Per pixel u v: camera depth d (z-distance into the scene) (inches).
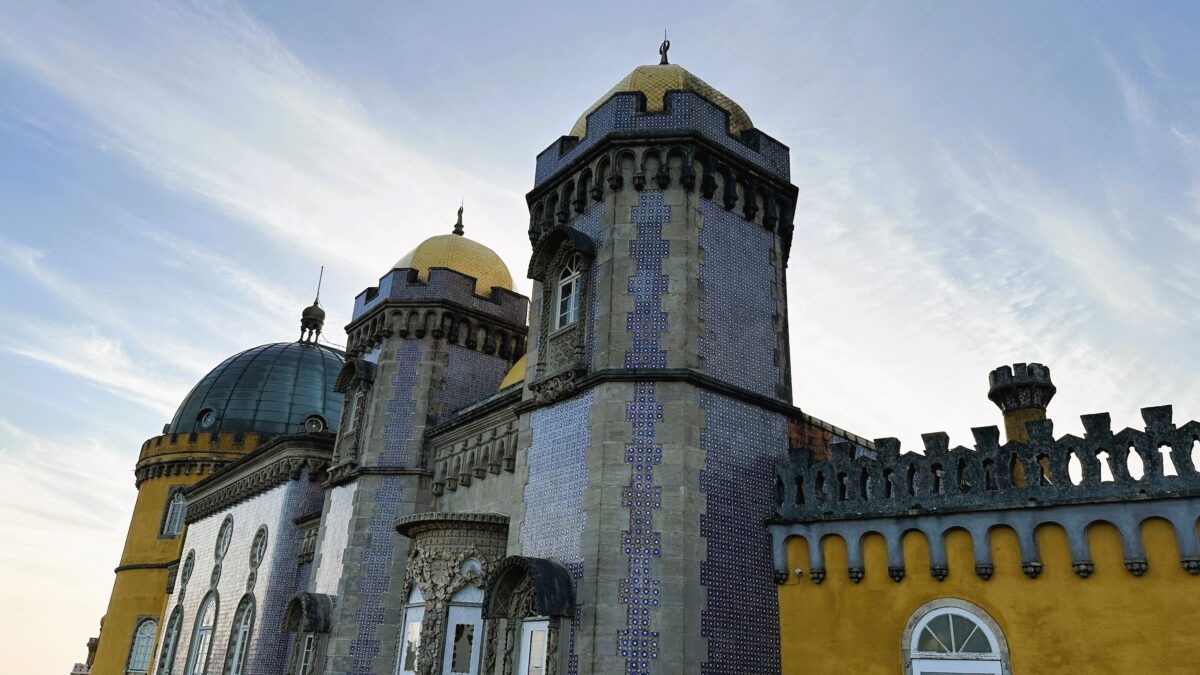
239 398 1941.4
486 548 765.3
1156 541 509.4
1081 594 522.6
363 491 988.6
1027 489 559.8
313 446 1302.9
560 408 698.2
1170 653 486.3
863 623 595.2
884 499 614.9
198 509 1625.2
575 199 763.4
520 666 629.0
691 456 626.2
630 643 569.3
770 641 622.5
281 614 1198.9
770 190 786.2
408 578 801.6
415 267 1132.5
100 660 1759.4
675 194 711.7
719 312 697.0
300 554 1230.9
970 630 553.3
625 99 750.5
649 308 676.1
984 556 560.4
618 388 649.6
